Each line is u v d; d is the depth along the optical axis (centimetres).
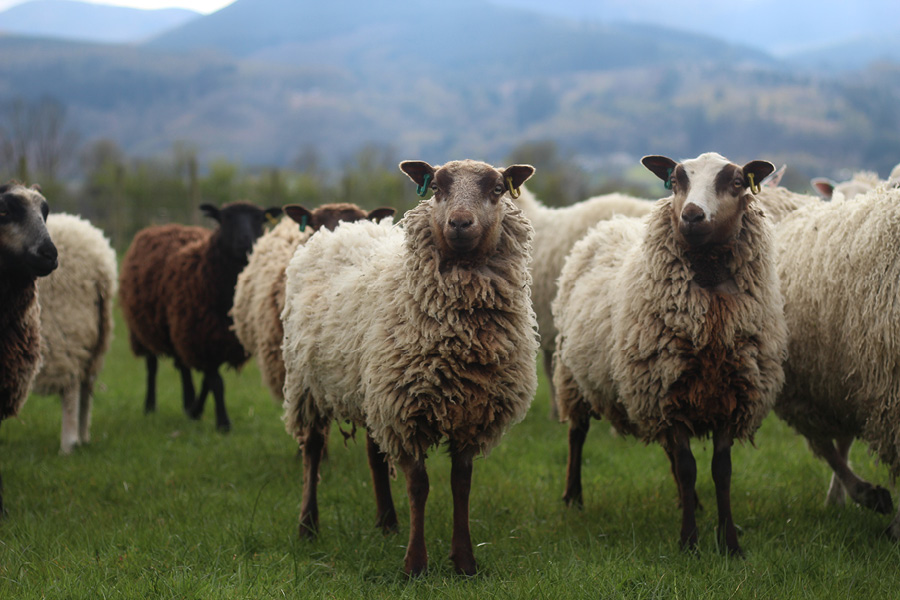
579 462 687
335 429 933
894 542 557
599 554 538
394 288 524
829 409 614
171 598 460
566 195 2995
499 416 520
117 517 642
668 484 726
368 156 3278
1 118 14362
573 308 658
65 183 2780
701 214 530
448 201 506
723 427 556
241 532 585
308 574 511
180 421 1023
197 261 983
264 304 793
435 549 553
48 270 641
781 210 719
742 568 501
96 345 895
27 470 780
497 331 512
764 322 555
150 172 2744
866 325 557
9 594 473
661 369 551
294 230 919
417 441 506
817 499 683
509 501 684
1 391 657
